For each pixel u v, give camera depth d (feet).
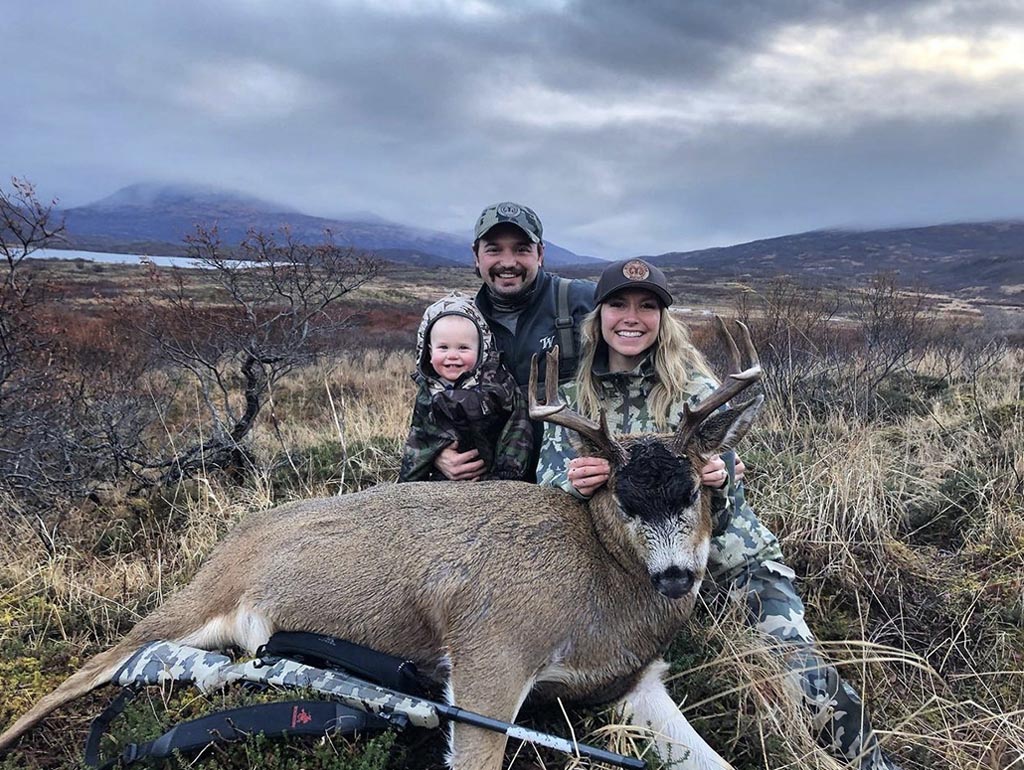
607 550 4.68
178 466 8.48
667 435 4.83
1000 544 6.53
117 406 9.16
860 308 14.33
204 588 5.24
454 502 4.93
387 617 4.72
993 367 12.69
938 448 8.48
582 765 4.19
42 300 9.52
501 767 4.15
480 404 6.10
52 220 12.05
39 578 6.26
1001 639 5.47
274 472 8.77
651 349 5.78
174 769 4.05
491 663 4.32
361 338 22.04
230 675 4.51
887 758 4.64
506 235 6.71
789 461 8.02
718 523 5.25
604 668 4.60
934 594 6.02
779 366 11.37
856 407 9.96
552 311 6.88
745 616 5.34
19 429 8.06
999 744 4.53
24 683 4.88
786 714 4.63
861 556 6.45
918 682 5.25
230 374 13.79
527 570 4.48
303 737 4.20
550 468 5.64
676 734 4.46
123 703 4.41
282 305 11.49
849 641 5.17
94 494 7.85
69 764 4.21
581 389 5.84
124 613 5.84
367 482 8.52
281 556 5.04
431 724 4.13
